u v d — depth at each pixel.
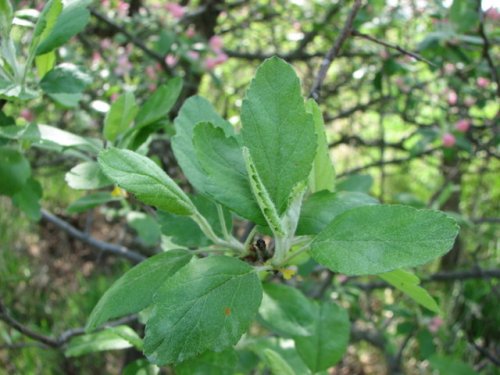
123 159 0.16
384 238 0.15
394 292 0.82
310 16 0.71
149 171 0.16
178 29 0.63
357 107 0.70
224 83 0.77
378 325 0.74
